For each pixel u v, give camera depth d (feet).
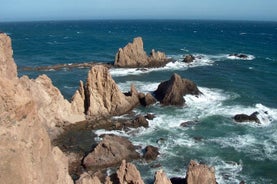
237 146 184.96
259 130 206.59
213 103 252.83
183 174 155.43
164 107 240.94
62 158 105.91
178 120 219.61
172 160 168.55
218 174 157.17
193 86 263.29
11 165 66.03
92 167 160.35
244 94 276.41
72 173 156.25
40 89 197.88
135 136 195.72
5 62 84.17
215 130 205.46
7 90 67.41
